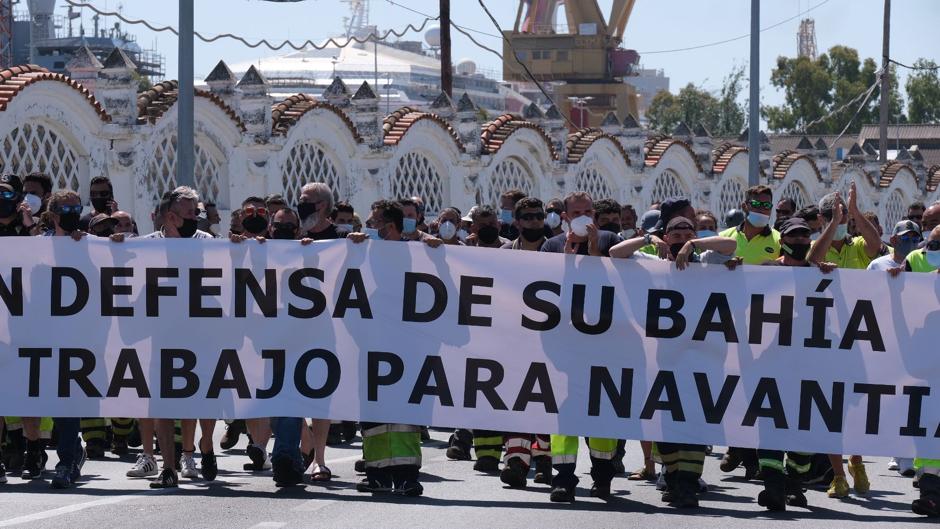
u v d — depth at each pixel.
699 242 10.95
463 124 28.91
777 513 10.60
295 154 24.58
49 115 19.55
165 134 22.00
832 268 10.93
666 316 10.98
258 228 11.71
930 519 10.47
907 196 48.31
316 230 11.62
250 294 11.18
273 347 11.16
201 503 10.36
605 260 11.02
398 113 27.48
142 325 11.19
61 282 11.20
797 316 10.94
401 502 10.66
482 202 29.48
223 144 23.05
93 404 11.16
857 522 10.22
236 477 11.95
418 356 11.08
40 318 11.19
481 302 11.06
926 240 12.08
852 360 10.92
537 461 11.88
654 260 11.00
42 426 11.98
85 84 21.11
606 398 10.98
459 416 11.05
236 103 23.44
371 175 26.17
